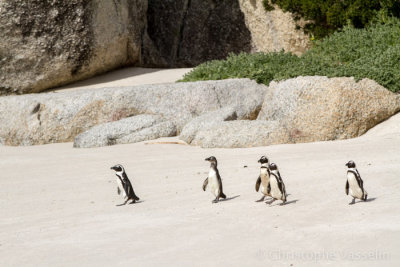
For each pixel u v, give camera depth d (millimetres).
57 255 8977
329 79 26250
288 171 16125
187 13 56406
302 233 9031
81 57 42156
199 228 10141
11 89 41406
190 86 32469
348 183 11047
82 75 43406
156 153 24391
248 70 34562
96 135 29047
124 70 46344
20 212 13578
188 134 27094
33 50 40969
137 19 48562
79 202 14430
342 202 11211
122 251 8891
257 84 33000
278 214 10719
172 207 12641
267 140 24500
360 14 40031
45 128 31766
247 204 12094
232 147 24453
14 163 24031
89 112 31875
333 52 34750
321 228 9227
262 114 29266
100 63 43719
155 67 53531
